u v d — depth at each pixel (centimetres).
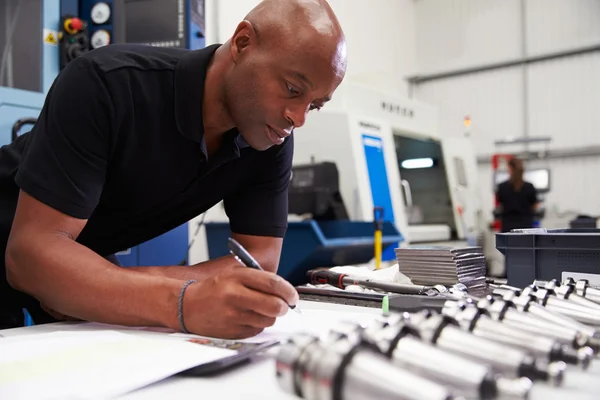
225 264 96
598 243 94
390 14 581
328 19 71
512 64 587
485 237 380
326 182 227
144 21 197
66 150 72
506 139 547
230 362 50
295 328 67
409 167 354
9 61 167
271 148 96
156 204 95
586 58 548
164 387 45
